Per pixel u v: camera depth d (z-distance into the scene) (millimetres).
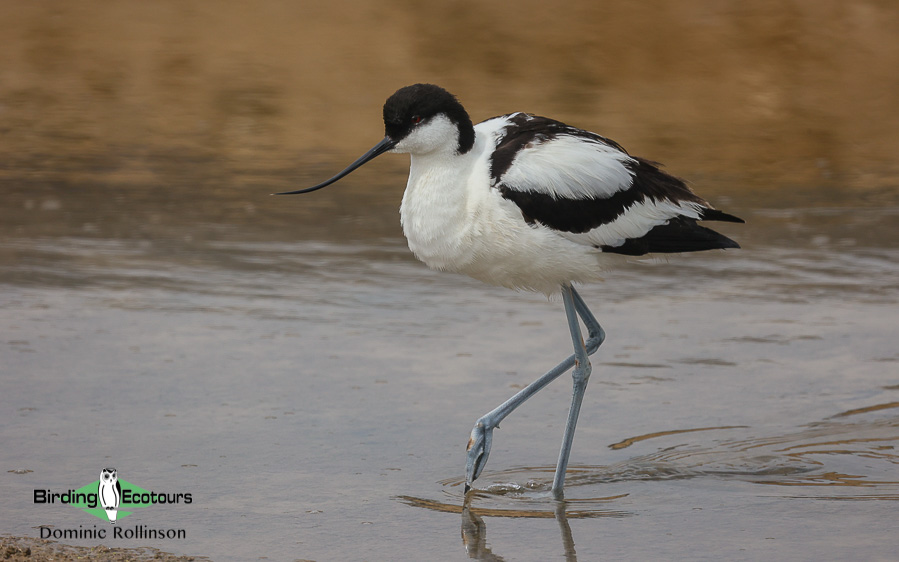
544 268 7777
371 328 11273
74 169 18188
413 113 7473
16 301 11820
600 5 25406
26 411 8797
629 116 21219
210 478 7672
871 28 24750
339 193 17078
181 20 25312
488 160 7594
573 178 7586
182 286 12555
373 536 6844
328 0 25844
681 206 8117
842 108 21938
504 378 9891
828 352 10602
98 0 26219
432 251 7770
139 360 10094
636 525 7098
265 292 12430
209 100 21969
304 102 21875
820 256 14047
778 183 17953
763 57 23828
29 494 7332
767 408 9234
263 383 9602
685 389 9672
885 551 6645
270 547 6648
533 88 22312
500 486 7707
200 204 16281
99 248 13969
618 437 8680
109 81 22828
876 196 17219
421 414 9000
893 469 8055
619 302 12312
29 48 24047
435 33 24453
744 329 11320
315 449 8242
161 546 6637
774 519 7176
